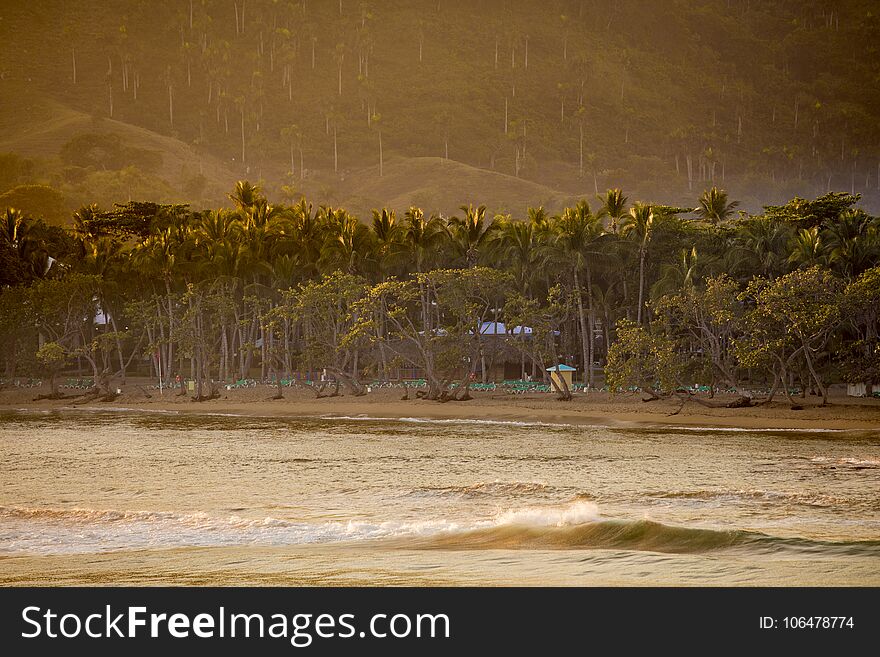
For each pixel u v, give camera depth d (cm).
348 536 8019
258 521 8850
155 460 15225
